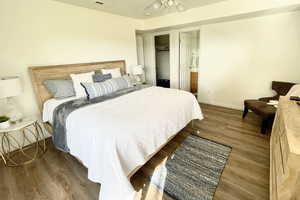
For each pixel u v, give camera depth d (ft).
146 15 12.40
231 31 11.16
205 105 13.39
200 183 5.27
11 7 7.08
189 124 9.76
